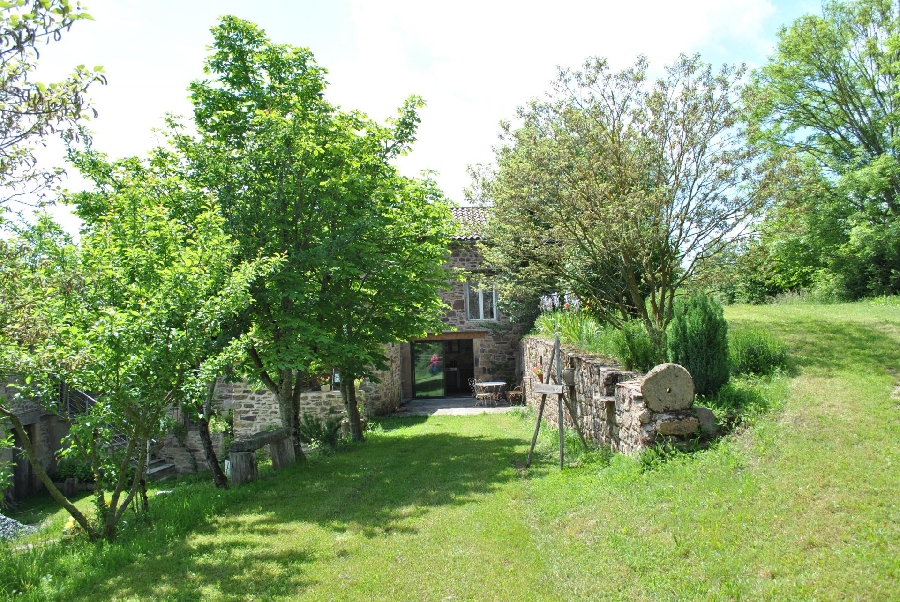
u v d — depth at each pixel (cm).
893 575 356
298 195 957
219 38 967
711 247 921
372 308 1114
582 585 435
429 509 666
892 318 1069
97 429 638
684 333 745
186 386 618
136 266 668
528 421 1434
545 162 915
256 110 932
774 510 461
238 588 466
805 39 1920
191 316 626
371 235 1011
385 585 458
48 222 609
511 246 1043
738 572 399
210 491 838
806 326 1050
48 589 478
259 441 906
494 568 482
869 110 1989
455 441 1178
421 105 1093
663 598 392
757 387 734
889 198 1859
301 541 576
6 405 594
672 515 507
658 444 648
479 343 2053
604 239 903
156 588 474
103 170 897
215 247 721
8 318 541
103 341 558
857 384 711
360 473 896
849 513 432
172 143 962
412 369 2205
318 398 1658
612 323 1066
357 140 1009
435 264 1159
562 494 669
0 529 851
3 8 362
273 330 977
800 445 560
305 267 957
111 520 618
